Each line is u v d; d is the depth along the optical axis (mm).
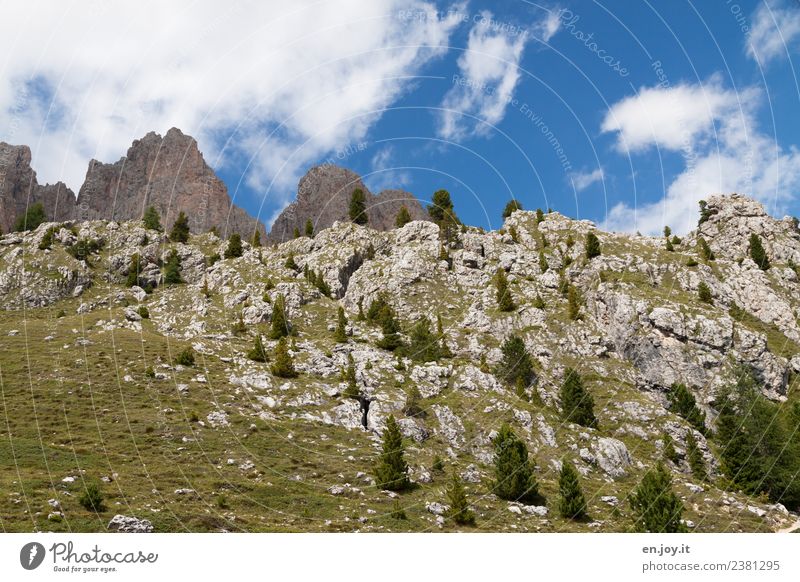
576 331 107688
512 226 158875
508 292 118312
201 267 148750
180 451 52656
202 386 70250
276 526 40031
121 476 45406
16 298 125375
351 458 57594
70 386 64562
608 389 93938
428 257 137625
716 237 152625
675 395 96125
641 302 110125
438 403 76125
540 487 56781
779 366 105250
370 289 127562
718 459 77562
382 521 43938
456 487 47594
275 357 85688
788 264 141250
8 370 68188
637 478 68875
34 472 43781
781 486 66750
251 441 57844
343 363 86562
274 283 123688
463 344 103812
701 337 105250
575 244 142875
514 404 78125
